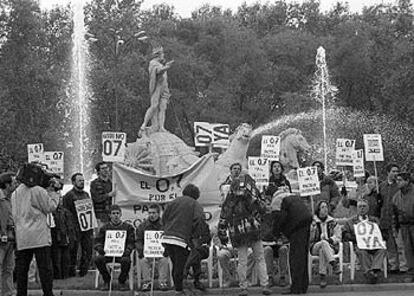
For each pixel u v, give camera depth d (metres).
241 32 72.31
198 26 73.12
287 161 27.11
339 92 74.19
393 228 20.27
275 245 19.12
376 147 23.91
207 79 70.12
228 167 24.67
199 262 18.03
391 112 67.19
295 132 27.48
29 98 68.31
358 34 73.19
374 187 21.02
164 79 30.42
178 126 67.19
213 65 71.56
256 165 21.28
